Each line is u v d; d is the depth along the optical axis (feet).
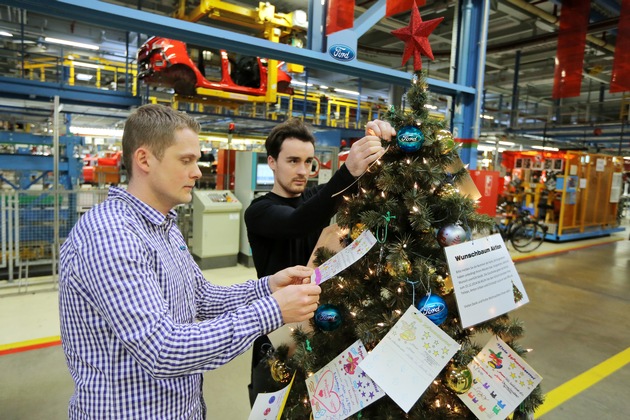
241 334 3.00
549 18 27.43
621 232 38.37
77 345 3.17
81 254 2.98
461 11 18.70
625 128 36.35
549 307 16.57
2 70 36.37
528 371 4.16
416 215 3.85
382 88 39.40
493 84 42.55
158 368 2.81
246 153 20.62
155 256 3.30
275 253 5.47
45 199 16.40
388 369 3.61
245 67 27.50
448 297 4.18
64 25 31.71
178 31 10.86
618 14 27.61
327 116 39.88
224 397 9.39
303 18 23.68
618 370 11.39
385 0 13.47
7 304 14.40
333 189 4.01
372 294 4.31
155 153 3.34
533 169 31.53
